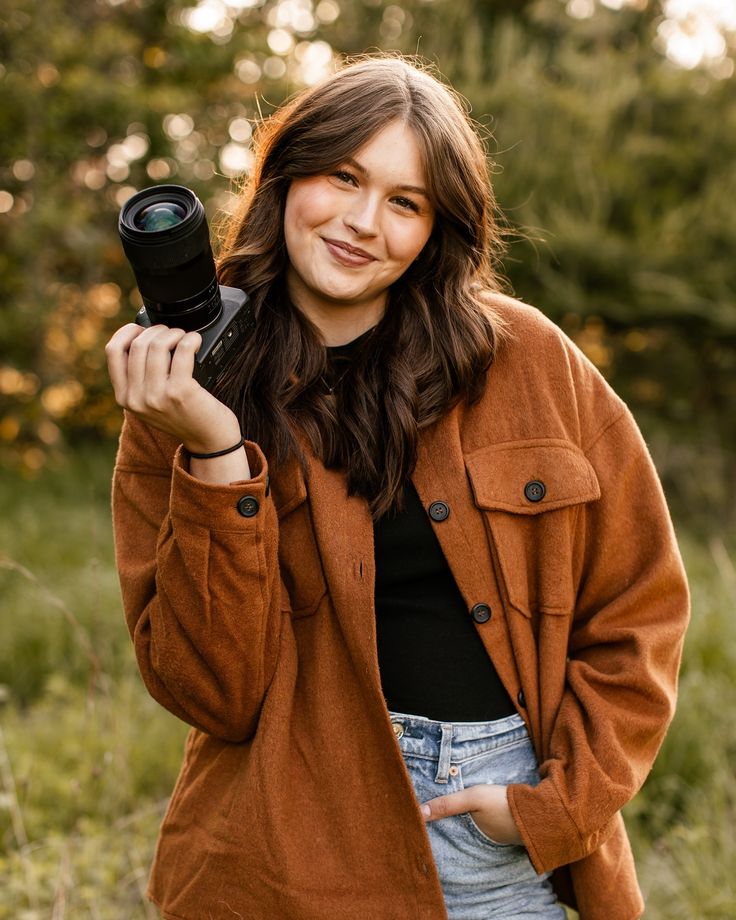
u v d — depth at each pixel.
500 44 8.52
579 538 1.63
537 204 7.94
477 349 1.59
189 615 1.44
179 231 1.28
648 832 3.05
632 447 1.67
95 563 3.64
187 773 1.66
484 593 1.56
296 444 1.54
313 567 1.56
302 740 1.54
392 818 1.51
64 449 8.41
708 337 8.20
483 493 1.56
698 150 8.26
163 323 1.38
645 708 1.56
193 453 1.42
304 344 1.60
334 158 1.49
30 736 3.46
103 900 2.50
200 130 8.93
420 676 1.56
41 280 8.26
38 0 7.77
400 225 1.52
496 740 1.56
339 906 1.47
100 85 7.89
